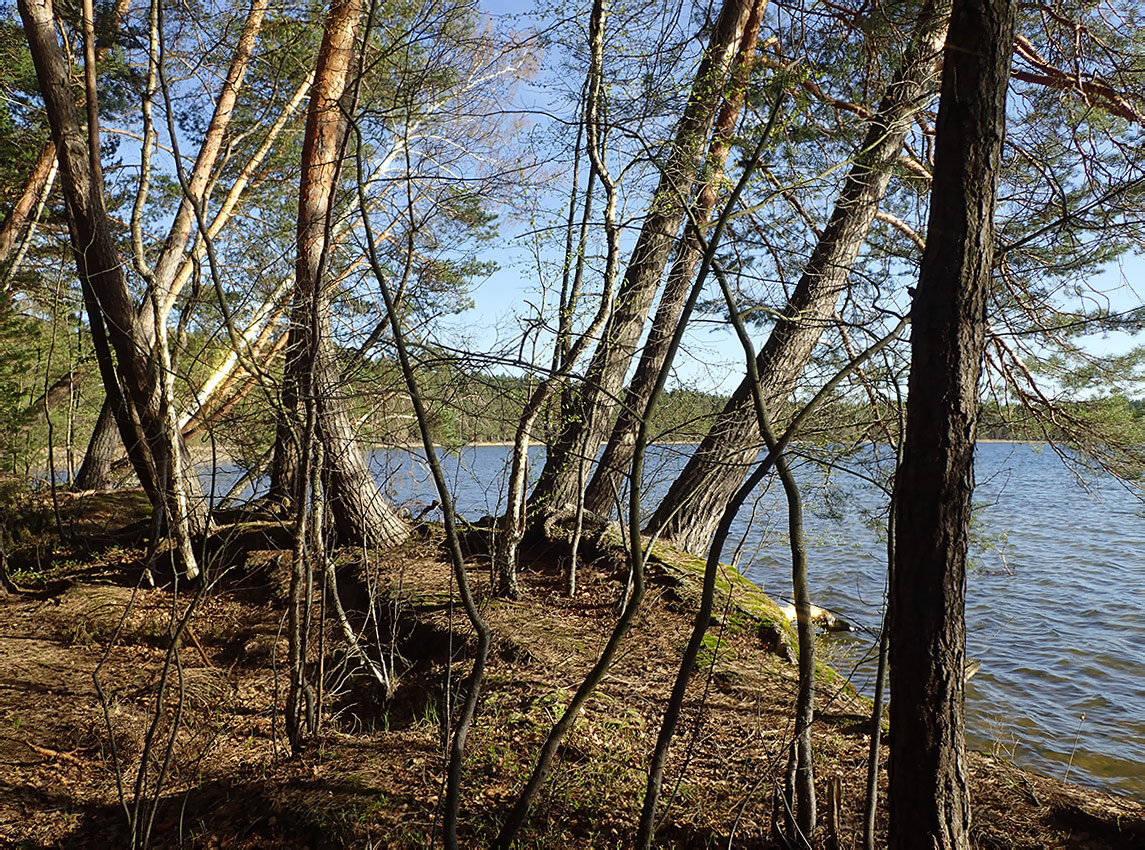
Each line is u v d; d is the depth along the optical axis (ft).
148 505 42.60
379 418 18.19
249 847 12.85
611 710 16.51
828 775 13.89
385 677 19.34
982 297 9.24
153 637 25.39
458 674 18.83
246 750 17.21
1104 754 21.01
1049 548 53.42
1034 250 25.49
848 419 18.80
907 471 9.48
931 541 9.24
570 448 26.84
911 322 9.55
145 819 14.11
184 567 29.68
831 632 29.32
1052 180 25.18
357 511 28.37
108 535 37.91
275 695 15.80
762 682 18.31
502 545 25.11
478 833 12.29
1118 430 29.04
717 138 22.11
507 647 20.11
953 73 9.25
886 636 10.68
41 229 49.98
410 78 19.63
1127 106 25.80
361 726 18.38
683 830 12.39
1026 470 121.60
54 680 21.57
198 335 29.19
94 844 14.03
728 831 12.32
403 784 13.79
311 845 12.50
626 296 25.61
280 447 17.84
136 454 29.58
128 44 37.73
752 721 16.16
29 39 27.99
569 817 12.75
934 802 9.20
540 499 29.68
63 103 28.37
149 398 29.17
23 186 47.09
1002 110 9.23
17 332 44.68
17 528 38.63
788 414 26.35
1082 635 31.94
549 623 22.33
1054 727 22.89
